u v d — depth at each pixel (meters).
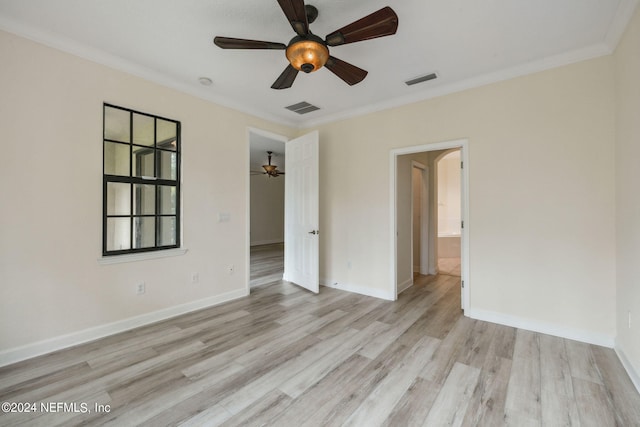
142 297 2.89
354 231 4.07
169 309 3.09
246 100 3.67
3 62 2.12
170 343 2.50
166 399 1.77
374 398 1.79
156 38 2.36
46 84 2.31
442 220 7.79
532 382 1.94
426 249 5.19
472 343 2.51
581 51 2.49
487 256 3.01
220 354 2.32
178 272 3.18
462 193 3.17
